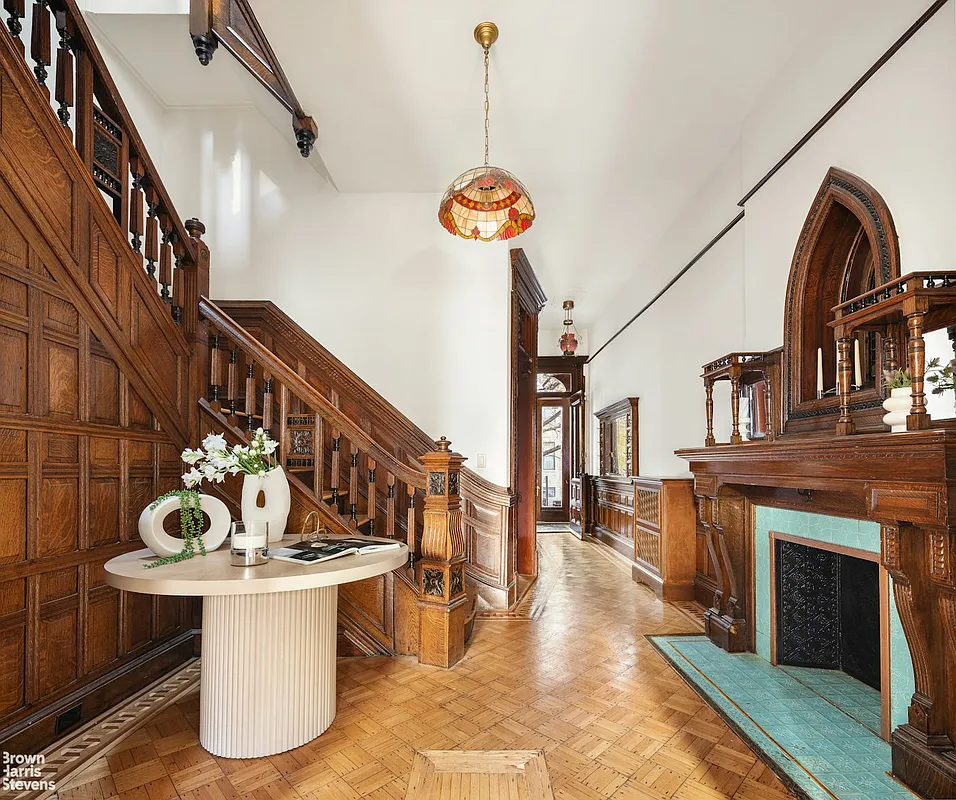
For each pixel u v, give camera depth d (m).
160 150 4.72
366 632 3.26
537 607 4.42
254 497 2.55
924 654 1.92
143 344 2.82
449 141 3.90
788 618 3.12
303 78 3.21
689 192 4.71
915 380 1.84
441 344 4.67
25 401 2.12
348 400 4.45
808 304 2.97
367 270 4.72
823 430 2.77
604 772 2.05
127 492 2.70
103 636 2.52
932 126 2.17
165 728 2.34
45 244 2.21
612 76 3.23
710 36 2.94
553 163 4.21
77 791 1.88
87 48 2.47
